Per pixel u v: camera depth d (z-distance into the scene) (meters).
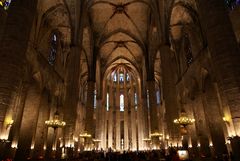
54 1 20.30
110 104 45.16
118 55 38.19
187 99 24.64
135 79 43.78
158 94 41.94
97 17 27.75
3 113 7.82
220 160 14.29
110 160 17.95
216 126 18.70
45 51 21.75
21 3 9.40
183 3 20.66
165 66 18.73
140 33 29.81
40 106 22.16
